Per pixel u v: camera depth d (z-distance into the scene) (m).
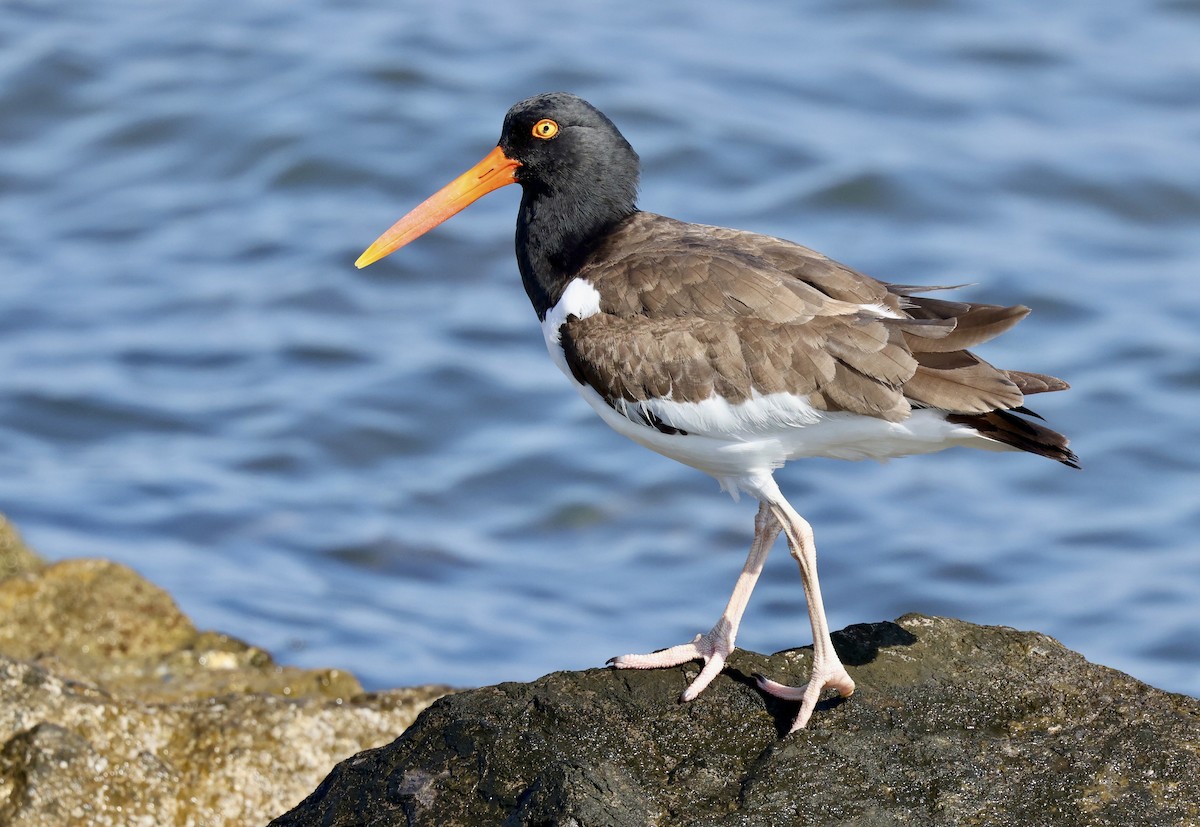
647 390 8.41
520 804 7.50
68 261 21.47
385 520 17.11
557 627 15.42
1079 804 7.46
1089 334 20.11
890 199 22.56
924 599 16.05
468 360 19.73
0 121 24.53
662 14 27.75
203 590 15.42
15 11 27.59
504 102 24.56
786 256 8.63
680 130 23.92
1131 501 17.64
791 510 8.39
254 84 25.17
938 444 8.17
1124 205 22.61
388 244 9.93
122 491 17.22
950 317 8.13
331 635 14.89
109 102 24.78
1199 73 25.88
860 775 7.62
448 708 8.23
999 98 25.19
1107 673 8.30
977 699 8.16
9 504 16.70
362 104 24.44
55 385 18.95
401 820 7.71
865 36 27.06
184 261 21.47
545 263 9.65
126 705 9.92
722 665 8.34
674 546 16.91
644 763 7.86
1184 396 19.05
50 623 11.81
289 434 18.47
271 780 9.89
